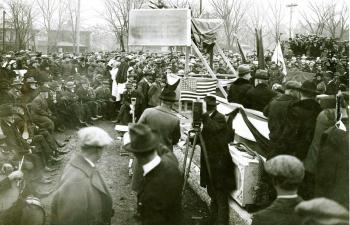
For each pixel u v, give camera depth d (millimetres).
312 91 5500
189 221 6992
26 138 10047
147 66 17938
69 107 14734
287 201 3689
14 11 38438
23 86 13289
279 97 5957
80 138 4297
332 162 4402
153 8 13250
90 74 20766
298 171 3676
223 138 6492
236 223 6297
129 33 12969
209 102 6602
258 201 6309
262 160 6336
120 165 10461
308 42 26141
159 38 12727
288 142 5406
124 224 6930
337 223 2334
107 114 17094
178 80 6105
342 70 18281
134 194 8406
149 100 13477
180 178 4547
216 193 6555
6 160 6574
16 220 5395
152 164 4398
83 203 4137
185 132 10750
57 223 4203
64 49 56531
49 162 10016
